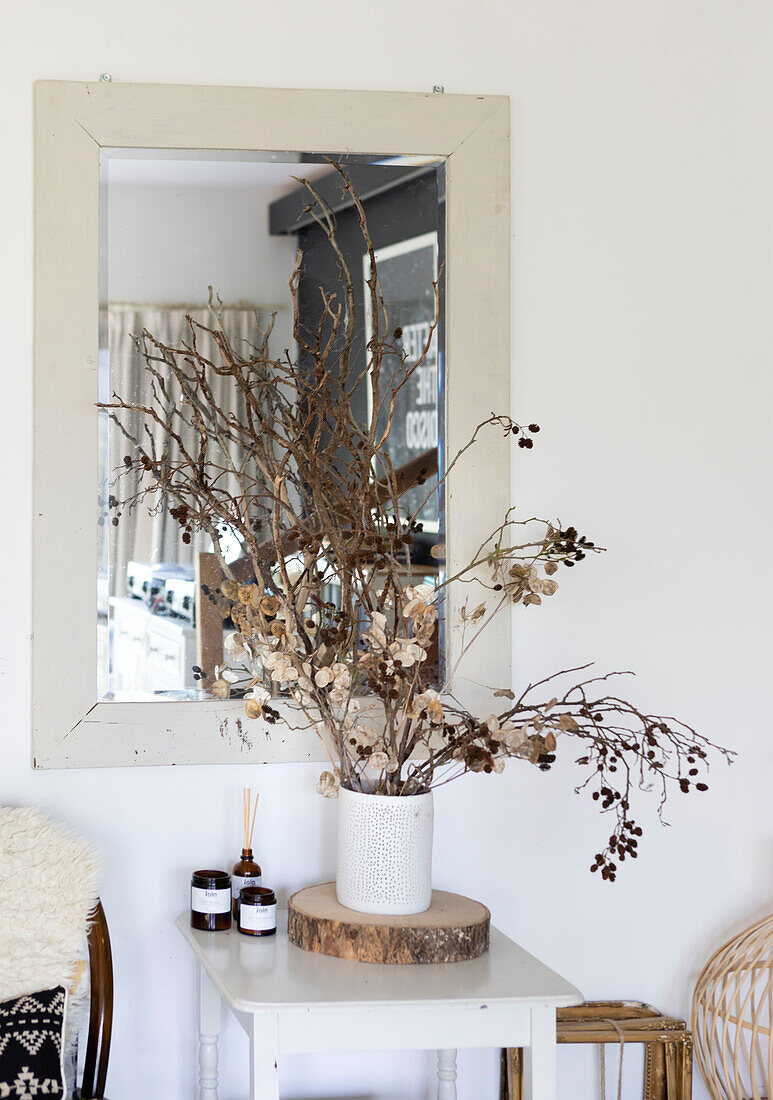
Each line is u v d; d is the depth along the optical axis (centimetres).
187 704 192
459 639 199
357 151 197
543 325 204
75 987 171
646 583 207
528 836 204
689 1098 193
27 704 189
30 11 190
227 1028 195
